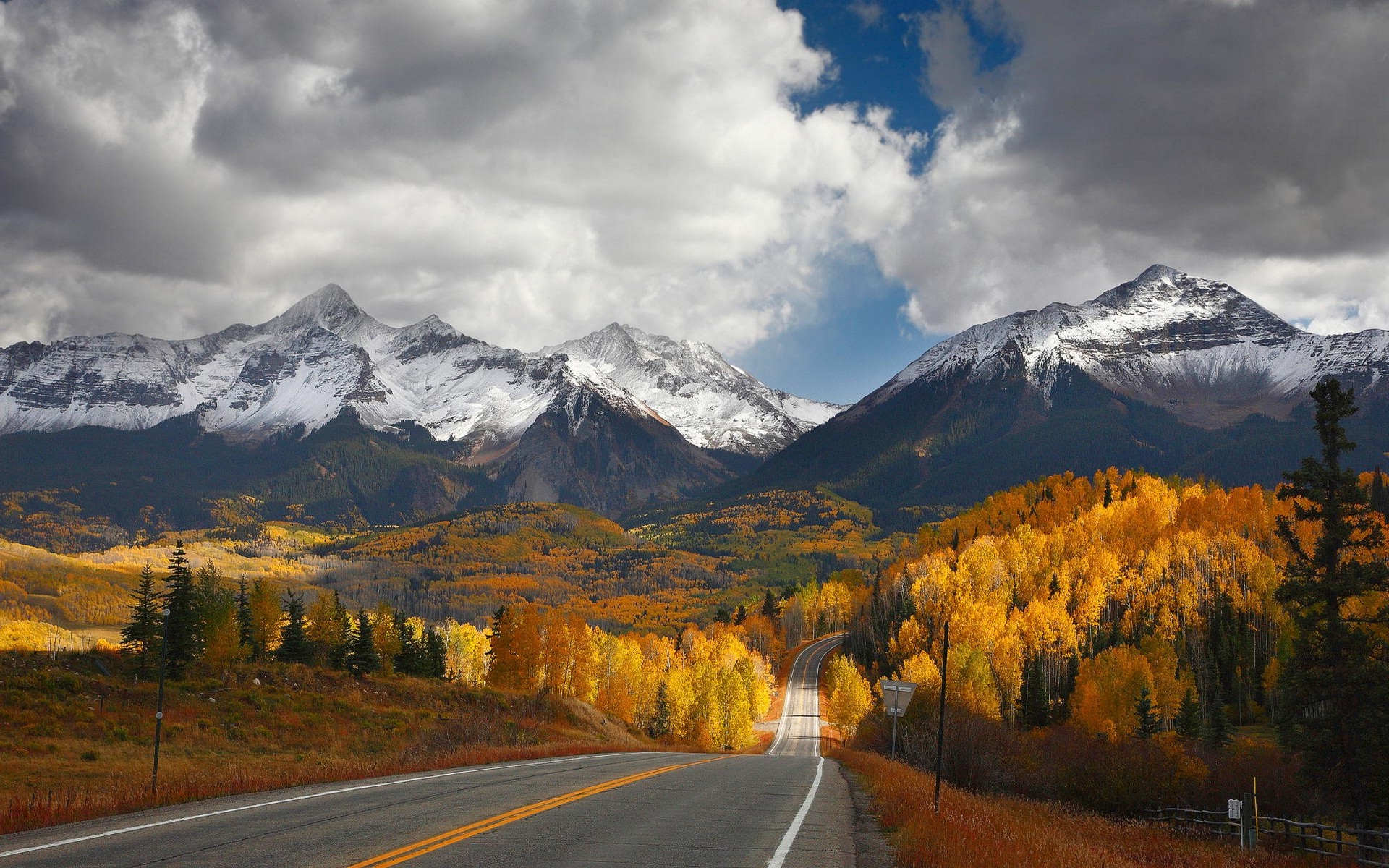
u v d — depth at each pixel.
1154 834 41.78
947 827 18.33
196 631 78.25
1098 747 62.06
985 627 141.75
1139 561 184.88
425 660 105.06
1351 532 45.28
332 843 15.61
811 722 148.25
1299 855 36.75
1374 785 43.38
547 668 106.69
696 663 171.88
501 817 18.94
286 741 62.59
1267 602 148.25
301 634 91.06
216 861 13.95
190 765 49.84
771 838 17.56
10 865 13.70
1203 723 107.06
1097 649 147.75
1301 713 46.62
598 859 14.63
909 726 58.62
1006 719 119.00
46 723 54.62
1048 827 30.66
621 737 96.81
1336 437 46.75
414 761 34.81
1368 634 44.78
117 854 14.51
